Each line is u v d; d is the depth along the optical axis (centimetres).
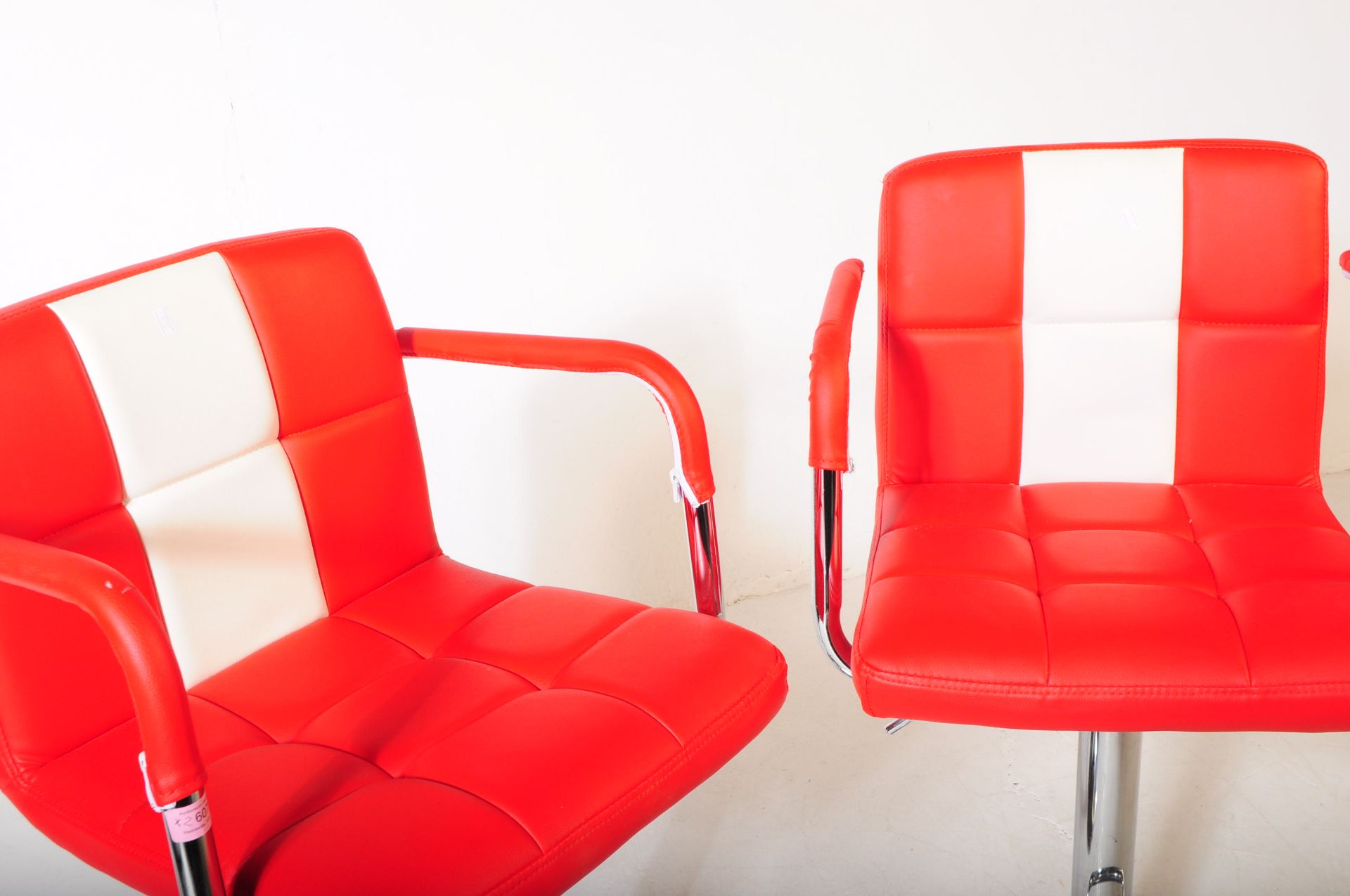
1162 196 149
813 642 221
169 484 121
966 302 152
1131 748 138
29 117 163
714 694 111
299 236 131
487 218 194
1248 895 157
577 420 211
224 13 169
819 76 209
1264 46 237
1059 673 113
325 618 133
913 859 167
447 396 200
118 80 167
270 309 127
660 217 206
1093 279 150
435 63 183
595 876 167
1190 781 179
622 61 195
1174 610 119
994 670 114
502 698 114
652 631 120
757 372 223
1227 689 111
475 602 132
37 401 110
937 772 185
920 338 153
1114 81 230
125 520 118
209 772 106
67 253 171
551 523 216
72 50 163
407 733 110
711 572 125
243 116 175
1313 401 150
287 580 130
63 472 112
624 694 111
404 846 93
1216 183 147
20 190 166
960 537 138
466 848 93
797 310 222
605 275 205
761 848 171
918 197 150
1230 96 239
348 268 133
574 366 125
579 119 195
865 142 216
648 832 176
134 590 86
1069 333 153
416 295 194
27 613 107
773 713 116
